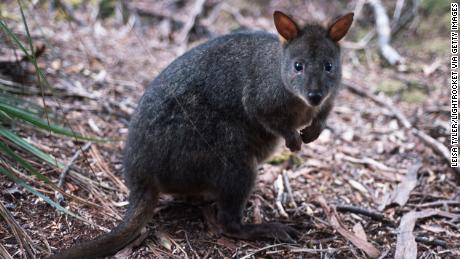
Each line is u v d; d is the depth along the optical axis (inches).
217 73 126.1
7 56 138.5
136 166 124.6
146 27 157.2
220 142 125.4
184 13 160.2
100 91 142.2
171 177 125.2
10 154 122.6
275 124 126.6
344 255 124.4
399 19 159.3
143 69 148.5
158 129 124.6
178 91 125.3
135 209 123.6
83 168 129.9
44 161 129.0
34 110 133.3
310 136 128.4
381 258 124.3
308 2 164.2
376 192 132.7
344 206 129.8
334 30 125.6
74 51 148.4
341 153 138.3
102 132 135.4
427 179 134.5
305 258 123.8
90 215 125.1
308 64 124.2
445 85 149.9
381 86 149.7
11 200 124.8
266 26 158.6
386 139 140.7
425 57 155.0
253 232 125.3
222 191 125.6
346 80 150.9
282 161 135.8
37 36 147.9
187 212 127.7
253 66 126.3
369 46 156.6
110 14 158.2
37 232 122.6
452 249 125.5
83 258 120.4
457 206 130.7
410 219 128.4
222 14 160.4
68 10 156.3
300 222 128.0
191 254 123.2
